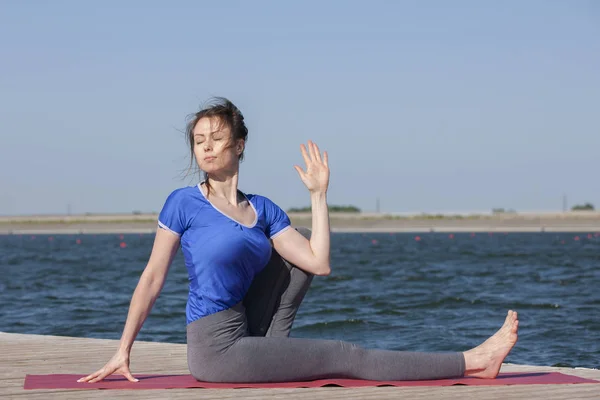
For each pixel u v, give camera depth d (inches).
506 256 1300.4
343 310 513.3
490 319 467.2
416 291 657.0
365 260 1196.5
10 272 953.5
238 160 170.7
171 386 163.6
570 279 785.6
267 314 172.1
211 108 169.2
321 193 171.2
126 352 172.7
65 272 950.4
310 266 168.7
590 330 415.2
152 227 3878.0
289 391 160.1
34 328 439.5
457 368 173.0
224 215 165.8
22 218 4183.1
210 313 165.0
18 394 160.2
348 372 168.4
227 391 160.1
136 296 170.1
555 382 173.8
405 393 159.0
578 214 3705.7
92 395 158.2
